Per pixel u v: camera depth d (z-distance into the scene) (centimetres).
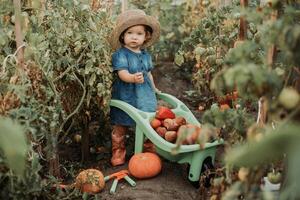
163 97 298
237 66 117
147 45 305
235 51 132
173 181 258
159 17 438
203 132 141
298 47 114
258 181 140
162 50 438
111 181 257
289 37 113
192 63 415
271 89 120
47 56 219
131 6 401
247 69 116
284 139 96
